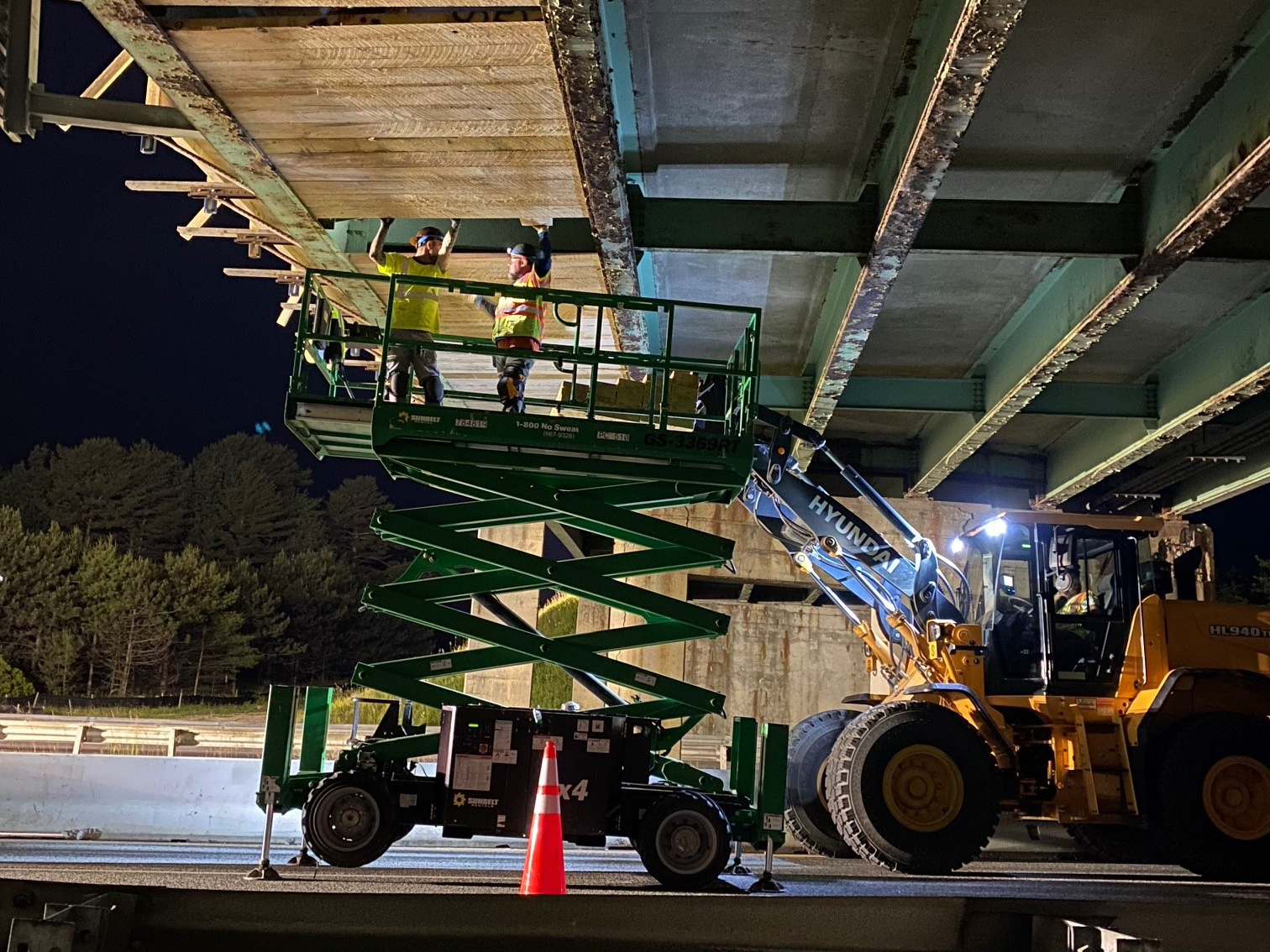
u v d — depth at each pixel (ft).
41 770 39.65
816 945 17.87
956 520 67.46
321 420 27.17
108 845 32.53
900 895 18.47
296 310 42.57
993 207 35.19
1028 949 18.37
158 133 30.66
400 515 27.43
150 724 68.33
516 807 24.81
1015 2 21.80
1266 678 33.24
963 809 31.35
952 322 48.19
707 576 68.80
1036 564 35.27
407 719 29.45
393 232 36.99
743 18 27.73
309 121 28.73
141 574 206.59
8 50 29.50
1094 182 35.40
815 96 31.17
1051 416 59.21
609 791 25.08
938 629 35.32
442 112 28.19
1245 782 32.22
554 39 23.54
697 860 24.64
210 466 274.77
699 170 35.60
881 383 55.31
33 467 259.39
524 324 28.45
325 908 16.66
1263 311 41.88
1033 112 31.55
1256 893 28.60
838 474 68.39
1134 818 33.37
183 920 16.40
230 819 40.57
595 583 27.32
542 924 17.12
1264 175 28.02
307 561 248.52
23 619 199.52
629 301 27.40
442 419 25.88
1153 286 35.37
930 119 26.08
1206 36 27.68
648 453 26.25
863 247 35.32
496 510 29.48
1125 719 33.78
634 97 31.40
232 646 215.10
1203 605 34.45
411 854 30.89
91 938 15.20
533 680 82.64
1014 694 35.68
